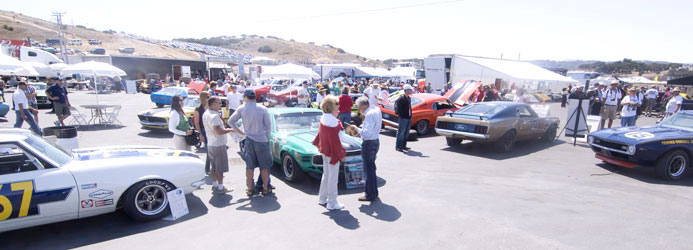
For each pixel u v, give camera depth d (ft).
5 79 96.27
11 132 13.24
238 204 16.40
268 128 17.04
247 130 16.90
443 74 70.90
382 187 19.07
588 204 16.34
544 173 22.13
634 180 20.63
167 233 13.30
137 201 13.96
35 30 255.29
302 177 19.71
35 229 13.51
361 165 19.29
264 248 12.08
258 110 16.78
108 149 16.14
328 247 12.14
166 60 121.90
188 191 15.43
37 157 12.38
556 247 12.01
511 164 24.53
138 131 36.55
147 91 94.02
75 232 13.33
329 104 14.98
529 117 30.01
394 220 14.48
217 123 17.04
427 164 24.43
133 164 13.93
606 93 37.47
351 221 14.38
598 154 23.73
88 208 13.00
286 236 13.01
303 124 23.11
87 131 35.99
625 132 22.84
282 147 20.38
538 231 13.34
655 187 19.26
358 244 12.36
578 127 31.99
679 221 14.32
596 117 33.30
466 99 47.50
